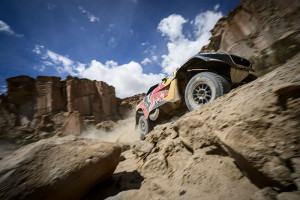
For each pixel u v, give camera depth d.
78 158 1.57
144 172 2.01
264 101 1.06
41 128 25.25
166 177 1.72
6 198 1.12
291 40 7.02
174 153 2.10
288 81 1.13
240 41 21.14
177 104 3.43
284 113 0.91
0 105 28.45
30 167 1.35
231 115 1.28
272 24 17.09
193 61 3.09
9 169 1.32
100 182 1.83
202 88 2.62
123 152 4.01
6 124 26.02
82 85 35.38
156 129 3.04
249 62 2.80
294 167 0.79
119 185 1.78
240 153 1.04
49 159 1.48
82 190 1.48
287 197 0.73
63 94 32.94
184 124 2.08
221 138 1.23
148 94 4.77
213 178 1.31
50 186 1.25
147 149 2.65
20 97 30.00
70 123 25.52
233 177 1.22
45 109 29.39
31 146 1.67
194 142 1.86
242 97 1.52
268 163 0.90
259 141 0.97
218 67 2.91
